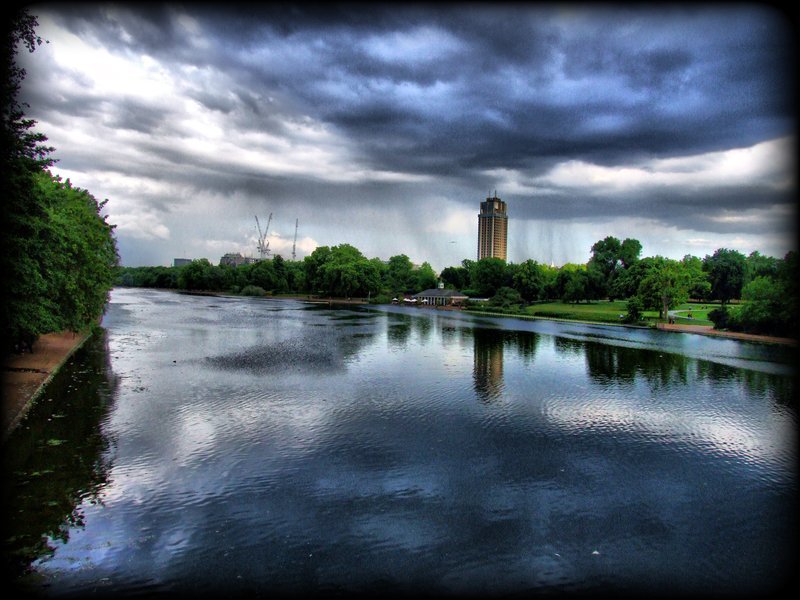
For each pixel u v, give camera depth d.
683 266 88.06
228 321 82.06
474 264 189.75
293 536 15.37
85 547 14.52
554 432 25.42
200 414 27.14
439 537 15.50
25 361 38.47
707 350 54.97
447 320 95.50
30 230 24.45
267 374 38.22
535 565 14.20
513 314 113.38
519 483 19.39
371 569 13.83
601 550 15.00
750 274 102.12
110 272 64.38
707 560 14.54
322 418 26.97
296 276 196.12
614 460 21.88
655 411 29.58
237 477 19.34
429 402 30.81
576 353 52.25
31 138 23.81
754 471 20.91
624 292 118.75
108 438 23.14
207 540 15.04
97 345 51.69
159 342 54.75
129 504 17.05
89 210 55.88
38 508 16.66
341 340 60.19
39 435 23.38
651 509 17.55
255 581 13.21
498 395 32.94
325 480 19.30
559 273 140.12
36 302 28.86
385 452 22.25
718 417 28.47
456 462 21.30
